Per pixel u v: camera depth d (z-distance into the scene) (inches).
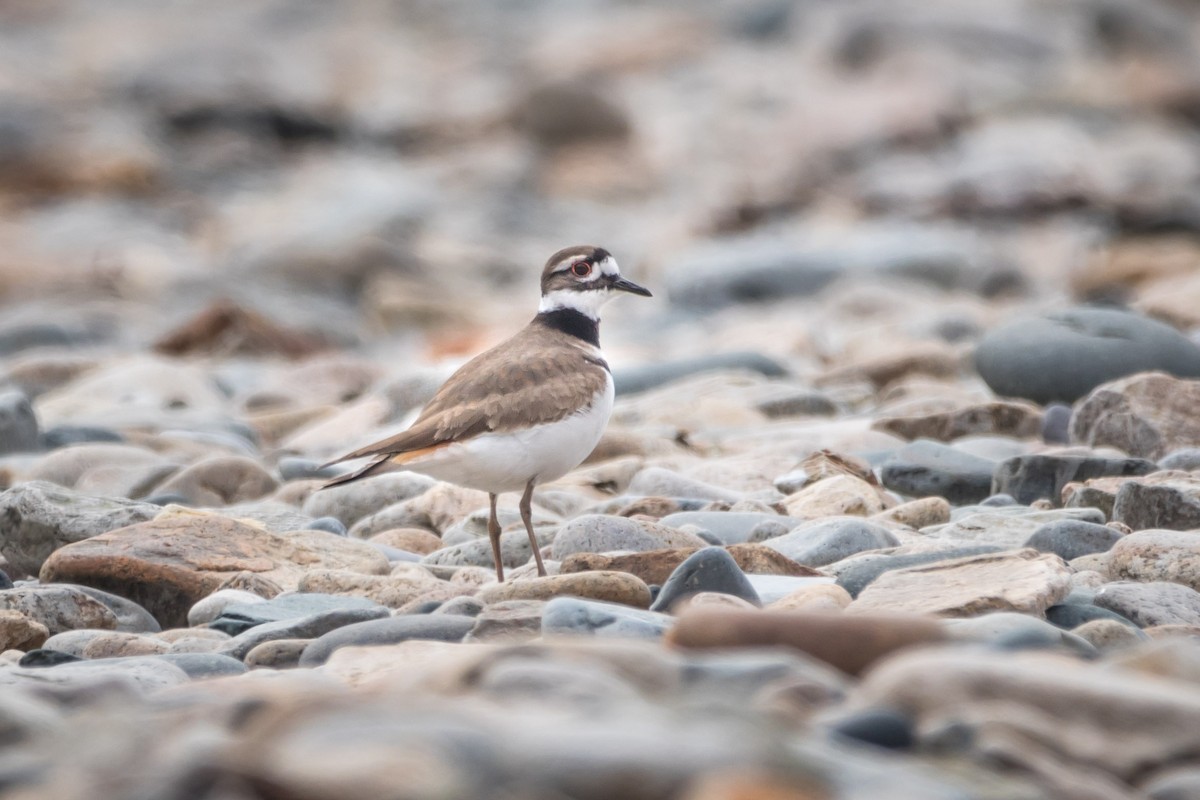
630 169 1749.5
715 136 1846.7
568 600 265.6
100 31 2728.8
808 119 1739.7
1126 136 1712.6
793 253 1125.1
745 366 693.3
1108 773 182.5
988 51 2208.4
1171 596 296.0
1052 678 189.6
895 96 1776.6
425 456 349.7
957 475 450.9
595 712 171.3
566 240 1457.9
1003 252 1195.9
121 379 706.2
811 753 161.8
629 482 480.1
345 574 339.0
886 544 360.2
